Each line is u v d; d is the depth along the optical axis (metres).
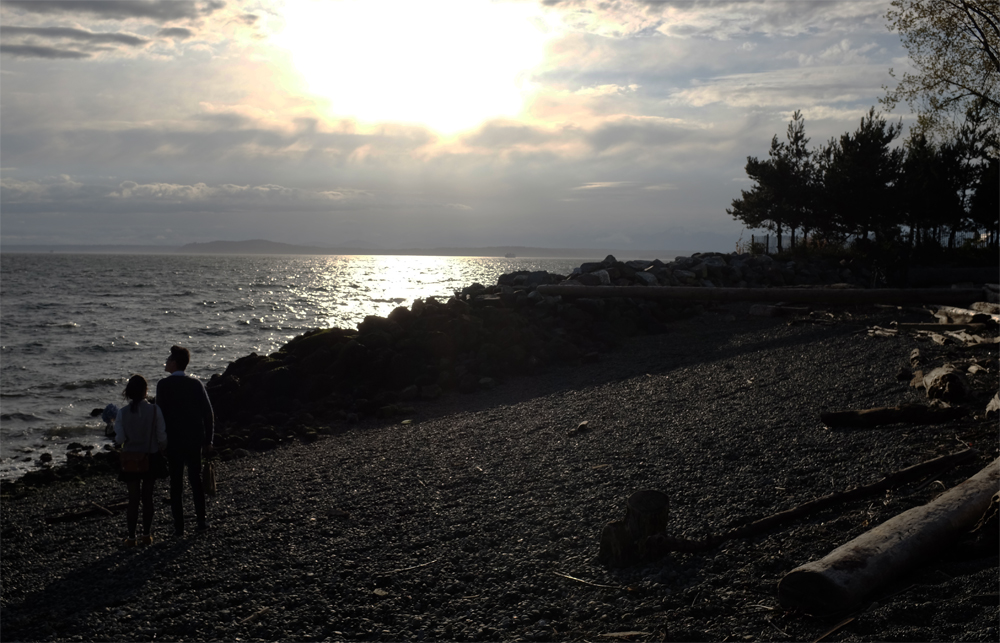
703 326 19.89
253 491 9.06
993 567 4.05
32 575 6.83
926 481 5.56
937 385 8.08
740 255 28.45
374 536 6.64
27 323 44.19
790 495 5.93
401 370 16.50
